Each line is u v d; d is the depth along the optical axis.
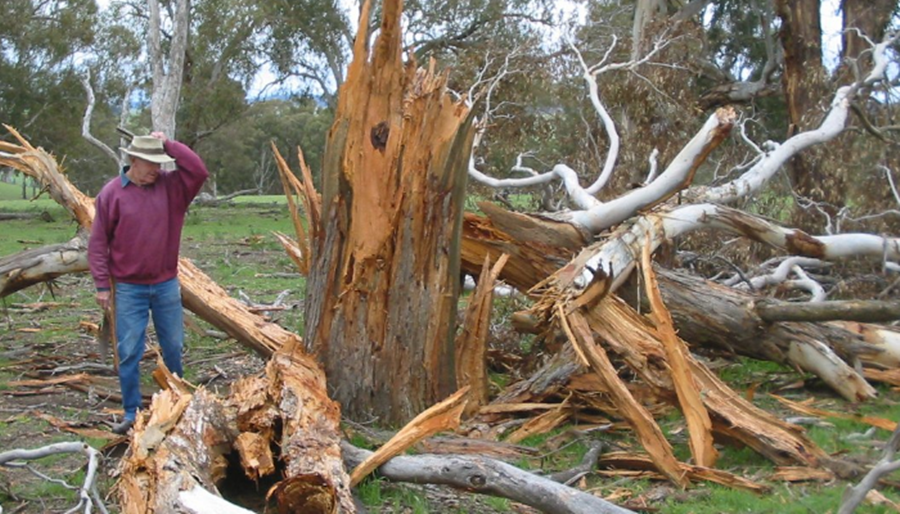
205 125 35.22
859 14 14.59
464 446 5.35
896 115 12.05
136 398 5.82
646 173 12.32
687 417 5.29
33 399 6.76
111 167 38.50
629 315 5.78
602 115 10.45
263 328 7.17
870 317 6.54
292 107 48.94
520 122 13.30
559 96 13.27
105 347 7.48
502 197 11.77
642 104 12.62
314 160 47.53
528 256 7.16
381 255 5.72
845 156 11.48
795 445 5.21
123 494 3.93
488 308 6.30
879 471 3.92
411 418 5.79
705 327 7.11
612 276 5.43
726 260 9.73
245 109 34.81
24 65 32.56
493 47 14.27
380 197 5.71
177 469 3.95
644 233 7.06
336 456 4.42
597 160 12.27
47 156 8.04
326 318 5.84
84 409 6.47
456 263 5.92
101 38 33.72
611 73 13.23
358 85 5.70
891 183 10.54
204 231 23.34
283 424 4.67
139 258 5.78
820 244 7.76
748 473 5.16
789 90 14.48
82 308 10.87
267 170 53.72
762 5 23.20
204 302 7.09
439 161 5.70
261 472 4.39
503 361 7.79
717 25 24.31
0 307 10.43
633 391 6.24
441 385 5.95
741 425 5.31
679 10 19.33
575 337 5.51
